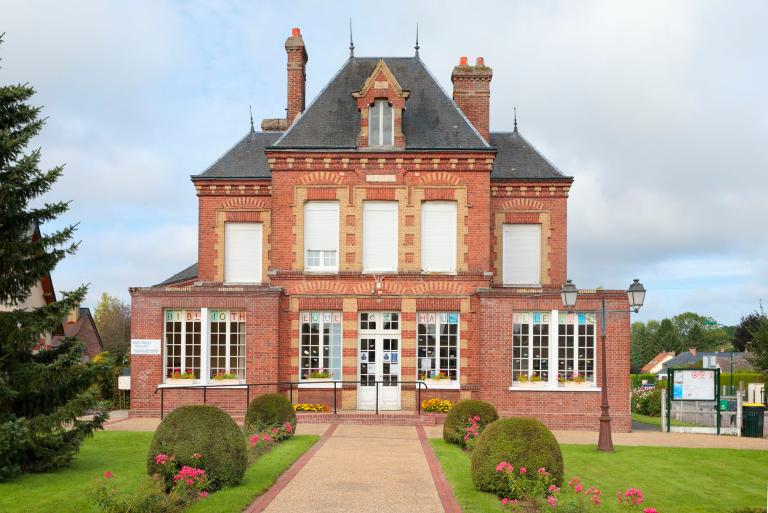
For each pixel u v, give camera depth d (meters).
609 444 18.88
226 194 29.14
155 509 11.32
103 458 16.34
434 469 15.16
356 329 25.20
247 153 30.52
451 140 26.09
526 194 28.81
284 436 18.78
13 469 13.98
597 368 23.70
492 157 25.59
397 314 25.44
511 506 11.82
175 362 24.48
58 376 14.70
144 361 24.25
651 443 20.81
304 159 25.69
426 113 26.84
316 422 22.61
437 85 27.66
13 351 14.41
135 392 24.17
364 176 25.66
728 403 26.52
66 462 15.05
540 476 12.72
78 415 14.95
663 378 37.75
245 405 24.06
